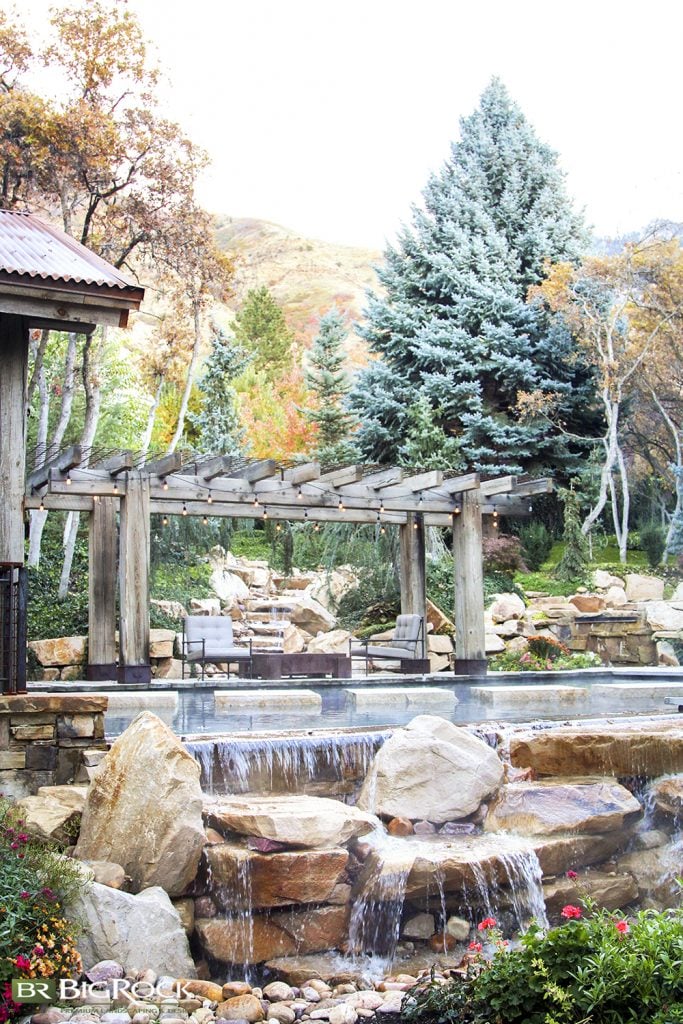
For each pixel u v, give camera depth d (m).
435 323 30.19
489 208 32.69
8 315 9.78
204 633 16.50
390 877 7.16
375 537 20.75
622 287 29.45
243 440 33.34
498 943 5.77
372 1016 5.99
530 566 27.16
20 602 8.31
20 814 7.04
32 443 23.56
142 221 20.75
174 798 6.91
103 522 15.79
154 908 6.45
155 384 25.75
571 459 29.88
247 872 6.94
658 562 27.41
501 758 9.30
